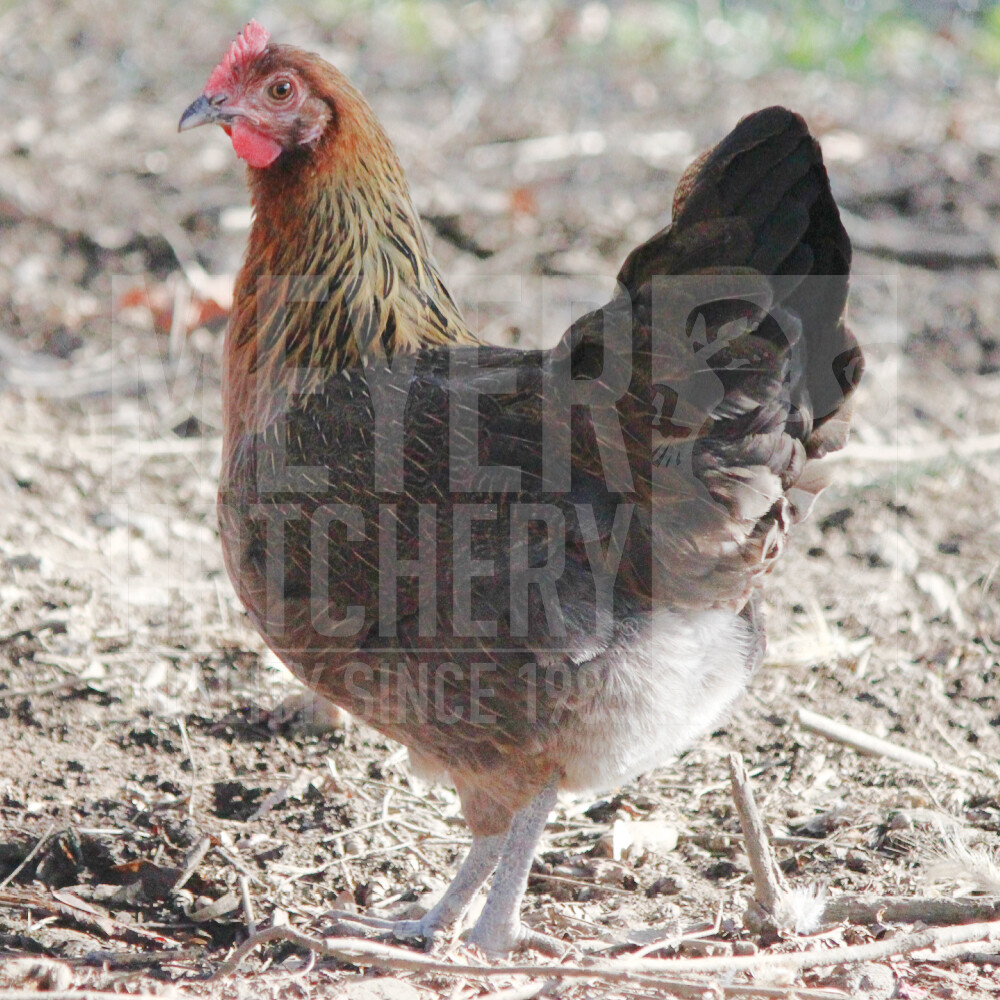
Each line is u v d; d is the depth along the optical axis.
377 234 9.50
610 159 23.94
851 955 8.10
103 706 12.01
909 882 9.48
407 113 25.48
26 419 17.09
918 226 21.83
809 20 30.73
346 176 9.47
